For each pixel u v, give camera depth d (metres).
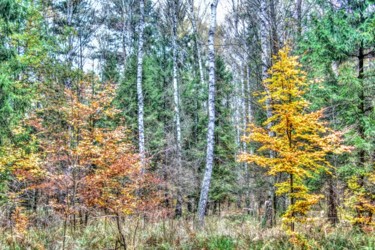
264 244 8.16
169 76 24.66
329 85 10.85
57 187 8.38
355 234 8.88
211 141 12.12
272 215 10.90
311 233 8.75
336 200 10.65
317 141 7.70
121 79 24.16
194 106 22.50
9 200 9.73
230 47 24.56
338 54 10.64
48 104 13.02
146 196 10.88
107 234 9.41
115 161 8.63
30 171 8.72
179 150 16.64
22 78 14.82
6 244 8.29
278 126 8.11
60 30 20.33
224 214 17.45
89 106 11.30
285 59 8.06
